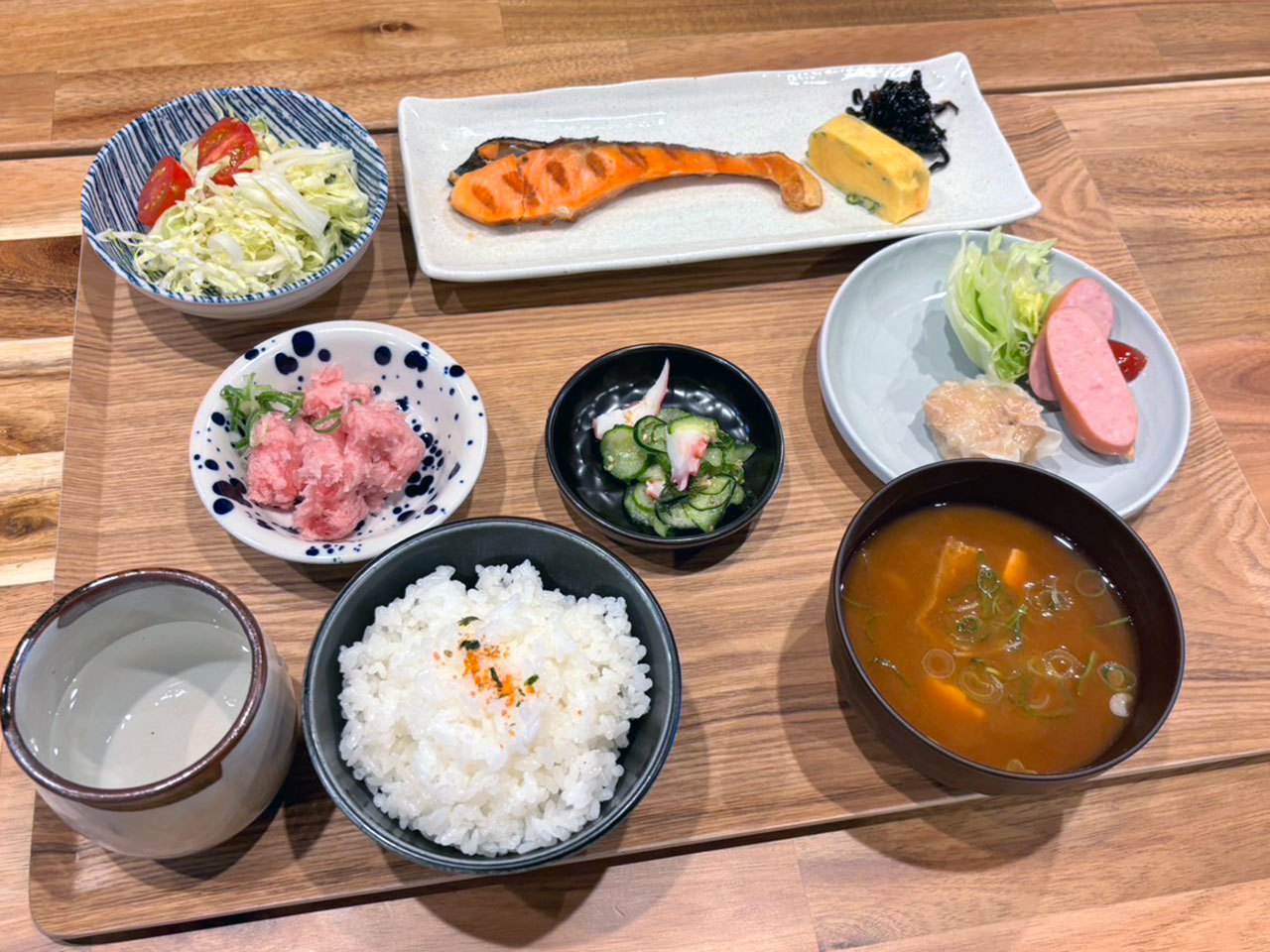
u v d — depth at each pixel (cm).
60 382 44
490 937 33
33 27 54
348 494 38
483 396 44
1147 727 33
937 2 61
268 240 45
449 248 47
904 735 32
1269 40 62
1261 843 36
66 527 39
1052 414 45
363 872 33
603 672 34
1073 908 35
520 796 32
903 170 49
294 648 37
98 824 28
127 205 46
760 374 45
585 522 41
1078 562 38
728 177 51
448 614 35
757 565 40
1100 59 60
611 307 47
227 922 33
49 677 31
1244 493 44
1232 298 51
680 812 35
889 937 34
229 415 40
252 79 53
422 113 51
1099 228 52
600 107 53
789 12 60
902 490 37
